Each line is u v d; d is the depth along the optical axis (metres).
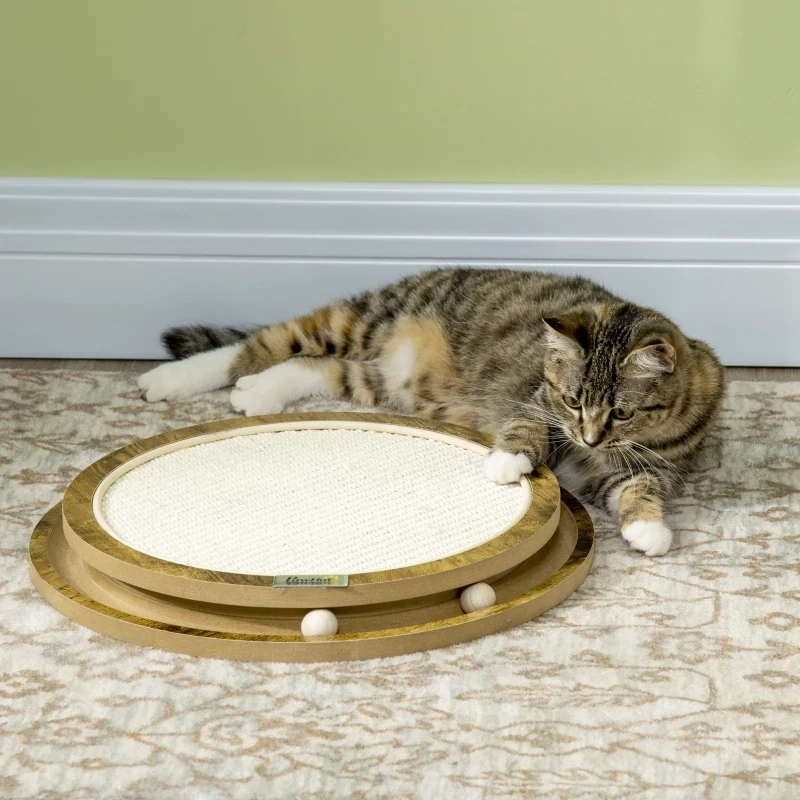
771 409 2.14
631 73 2.17
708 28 2.15
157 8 2.15
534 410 2.00
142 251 2.21
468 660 1.76
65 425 2.08
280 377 2.13
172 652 1.77
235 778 1.66
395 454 1.96
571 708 1.72
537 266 2.22
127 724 1.70
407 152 2.21
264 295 2.23
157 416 2.11
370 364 2.17
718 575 1.87
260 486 1.90
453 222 2.21
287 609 1.78
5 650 1.76
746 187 2.20
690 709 1.72
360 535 1.84
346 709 1.71
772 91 2.17
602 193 2.20
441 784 1.65
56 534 1.88
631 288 2.22
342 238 2.21
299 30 2.16
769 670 1.75
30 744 1.68
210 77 2.18
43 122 2.19
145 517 1.85
